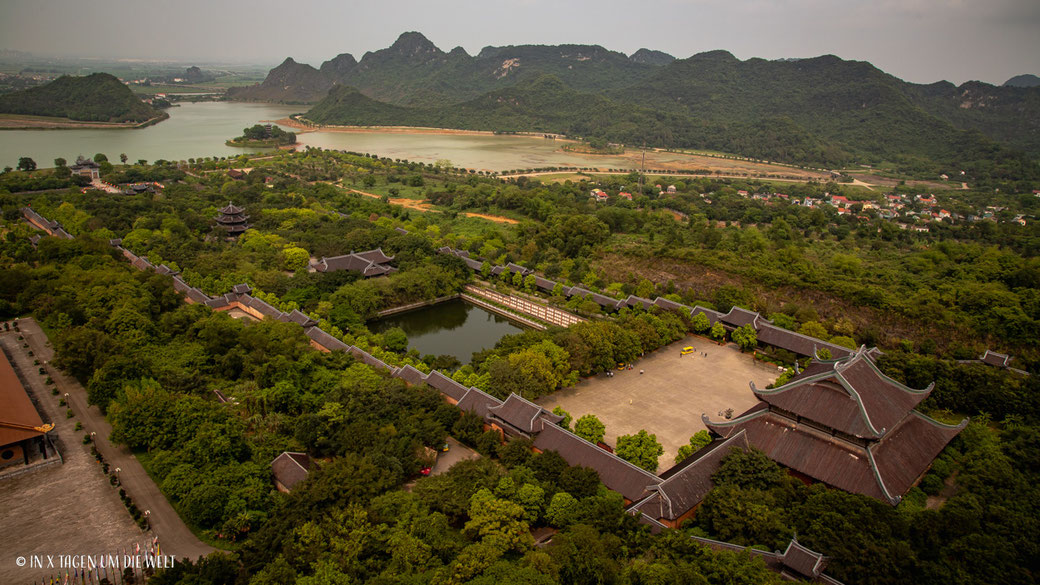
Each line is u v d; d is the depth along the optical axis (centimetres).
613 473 9500
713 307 17588
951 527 7706
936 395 12519
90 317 14250
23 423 9619
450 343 16938
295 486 8694
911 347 15375
